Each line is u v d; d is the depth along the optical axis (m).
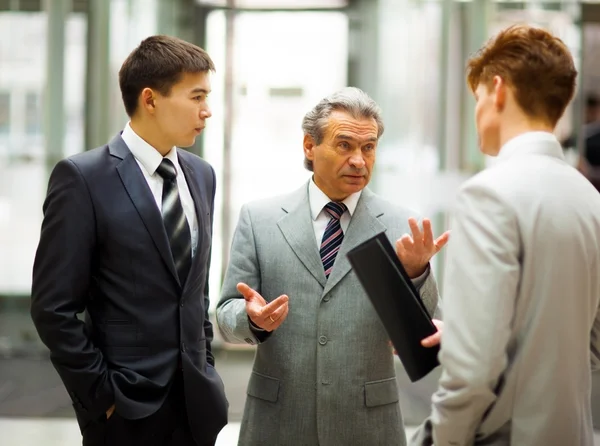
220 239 6.96
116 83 6.71
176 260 2.18
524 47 1.69
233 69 6.99
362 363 2.22
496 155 1.78
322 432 2.20
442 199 6.19
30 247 6.75
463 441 1.64
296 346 2.24
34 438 4.39
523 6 6.18
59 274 2.10
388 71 6.44
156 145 2.22
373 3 6.59
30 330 6.69
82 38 6.69
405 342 1.72
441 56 6.25
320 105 2.26
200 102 2.21
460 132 6.20
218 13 6.97
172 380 2.16
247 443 2.27
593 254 1.66
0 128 6.73
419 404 5.06
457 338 1.57
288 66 6.95
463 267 1.59
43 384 5.67
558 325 1.61
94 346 2.14
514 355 1.62
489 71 1.73
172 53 2.17
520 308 1.61
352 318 2.23
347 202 2.31
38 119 6.72
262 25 6.96
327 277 2.26
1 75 6.70
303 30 6.92
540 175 1.64
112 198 2.14
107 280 2.15
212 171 2.44
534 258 1.59
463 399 1.57
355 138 2.20
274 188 7.00
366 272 1.72
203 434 2.19
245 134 7.00
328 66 6.88
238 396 5.33
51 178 2.17
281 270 2.28
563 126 6.30
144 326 2.12
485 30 6.18
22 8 6.68
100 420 2.13
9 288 6.70
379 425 2.22
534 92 1.69
